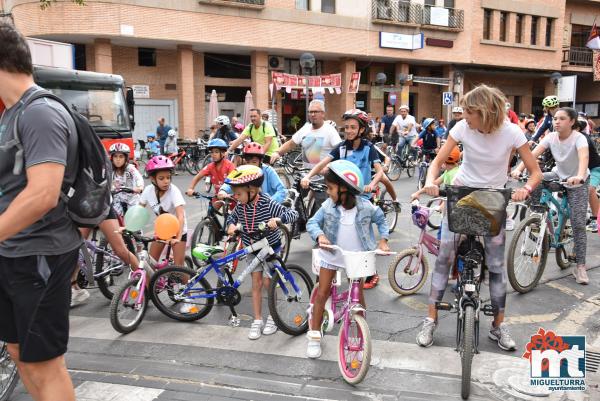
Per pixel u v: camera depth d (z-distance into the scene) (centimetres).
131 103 1078
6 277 237
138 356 407
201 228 643
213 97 1986
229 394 349
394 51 2667
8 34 229
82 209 248
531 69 3169
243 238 451
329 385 360
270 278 438
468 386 333
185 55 2253
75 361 398
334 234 383
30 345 238
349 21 2520
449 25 2778
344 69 2662
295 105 2677
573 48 3350
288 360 397
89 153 249
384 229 380
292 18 2373
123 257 445
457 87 2962
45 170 220
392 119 1794
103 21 1986
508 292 539
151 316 491
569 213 580
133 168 634
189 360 399
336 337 435
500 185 394
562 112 545
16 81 232
